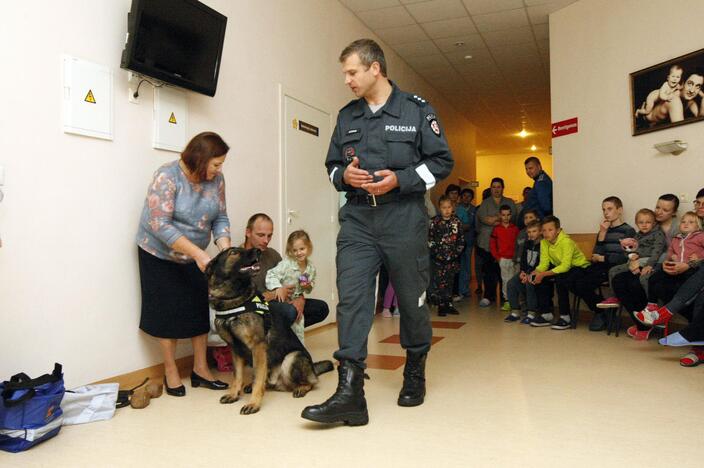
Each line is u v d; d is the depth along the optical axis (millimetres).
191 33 3254
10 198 2410
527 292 5516
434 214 6438
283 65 4629
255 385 2600
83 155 2764
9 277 2400
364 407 2334
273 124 4461
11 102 2422
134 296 3041
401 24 6484
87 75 2764
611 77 5473
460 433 2201
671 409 2502
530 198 6625
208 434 2244
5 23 2402
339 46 5820
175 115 3354
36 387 2146
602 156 5578
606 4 5523
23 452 2068
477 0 5828
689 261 4020
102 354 2834
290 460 1940
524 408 2539
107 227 2889
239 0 3996
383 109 2457
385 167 2439
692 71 4586
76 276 2707
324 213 5410
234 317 2598
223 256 2580
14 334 2418
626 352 3889
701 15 4570
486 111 11250
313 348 4285
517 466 1859
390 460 1925
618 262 4809
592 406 2562
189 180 2922
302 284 3508
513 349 4051
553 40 6168
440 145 2414
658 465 1857
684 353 3834
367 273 2443
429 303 6371
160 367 3195
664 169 4898
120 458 1992
